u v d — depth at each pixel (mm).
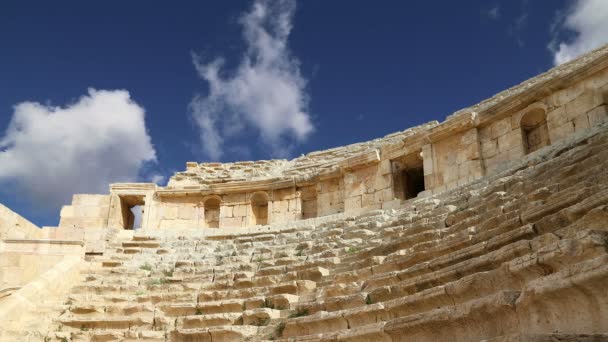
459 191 21609
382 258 16938
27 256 24312
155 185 32125
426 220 18875
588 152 14945
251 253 23578
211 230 29297
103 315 19172
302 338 13547
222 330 16188
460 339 10297
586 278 8008
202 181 33812
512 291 9469
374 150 27344
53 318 18844
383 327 11836
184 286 20625
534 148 22578
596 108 20047
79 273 22781
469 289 11039
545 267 9531
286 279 18969
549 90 21578
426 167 25109
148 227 31156
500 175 20469
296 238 24094
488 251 12477
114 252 26203
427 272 13781
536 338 7566
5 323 18188
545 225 11469
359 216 24484
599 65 20078
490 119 23609
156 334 17359
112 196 31344
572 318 8336
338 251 19938
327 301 15336
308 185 30609
